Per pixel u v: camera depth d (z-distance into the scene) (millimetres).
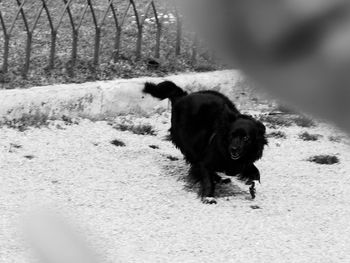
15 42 17938
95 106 15188
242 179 11023
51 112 14500
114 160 12469
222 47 721
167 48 18781
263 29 702
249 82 733
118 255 8297
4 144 12633
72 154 12531
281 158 13672
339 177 12656
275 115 16594
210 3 708
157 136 14445
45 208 1187
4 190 10492
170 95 12031
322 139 15117
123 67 17266
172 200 10664
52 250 1042
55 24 19562
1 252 8070
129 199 10578
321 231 9766
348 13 681
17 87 15273
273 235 9469
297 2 686
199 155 10945
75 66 16734
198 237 9180
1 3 20938
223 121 10539
